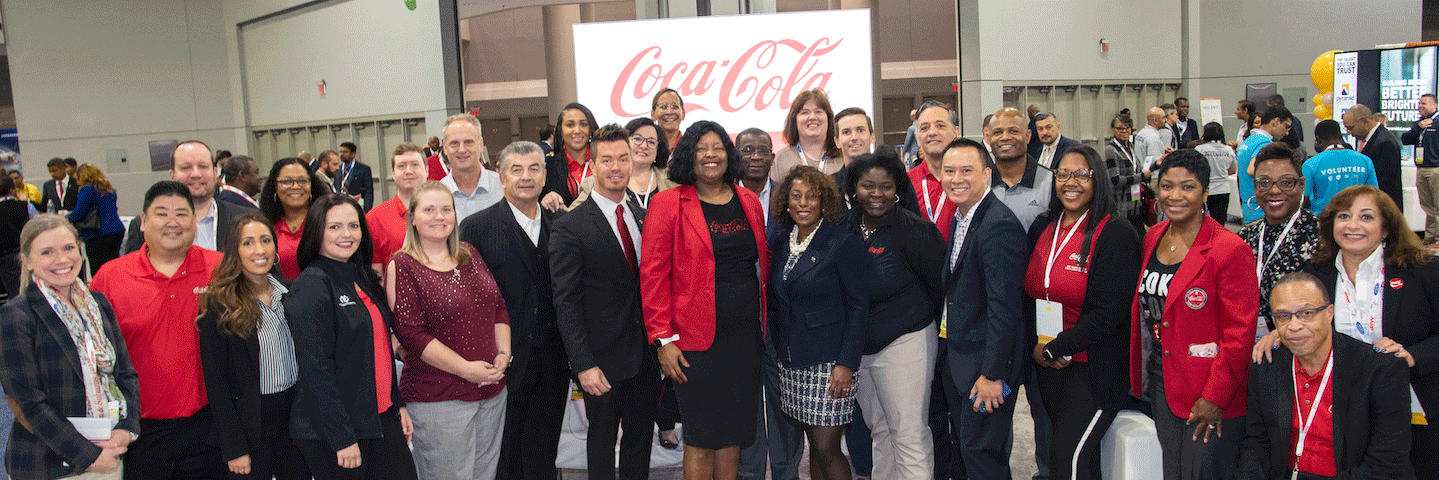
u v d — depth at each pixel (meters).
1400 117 9.25
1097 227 2.78
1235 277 2.58
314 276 2.60
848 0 13.42
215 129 14.05
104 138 14.08
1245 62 12.81
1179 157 2.66
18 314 2.45
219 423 2.56
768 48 8.84
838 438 2.94
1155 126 8.84
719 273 2.83
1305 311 2.49
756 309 2.91
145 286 2.71
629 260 2.98
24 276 2.51
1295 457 2.64
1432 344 2.57
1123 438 2.89
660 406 3.50
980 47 11.04
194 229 2.80
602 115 8.98
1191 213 2.66
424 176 3.96
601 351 2.94
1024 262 2.85
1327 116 10.12
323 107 12.97
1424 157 7.56
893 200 2.92
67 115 14.07
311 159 12.14
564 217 2.98
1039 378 3.03
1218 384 2.61
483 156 4.35
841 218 2.99
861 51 8.84
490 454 3.03
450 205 2.83
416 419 2.90
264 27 13.52
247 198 4.11
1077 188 2.78
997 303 2.81
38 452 2.56
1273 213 2.99
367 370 2.65
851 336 2.85
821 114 3.82
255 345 2.61
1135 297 2.81
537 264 3.17
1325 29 12.87
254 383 2.61
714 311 2.81
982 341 2.89
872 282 2.90
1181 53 12.74
